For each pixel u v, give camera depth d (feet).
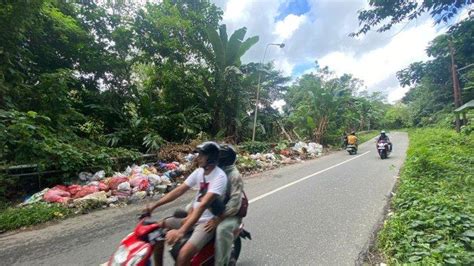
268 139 65.57
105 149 31.81
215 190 9.46
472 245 13.35
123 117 43.04
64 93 32.91
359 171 37.99
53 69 37.47
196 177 10.79
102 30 43.50
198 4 56.08
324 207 21.35
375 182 30.12
